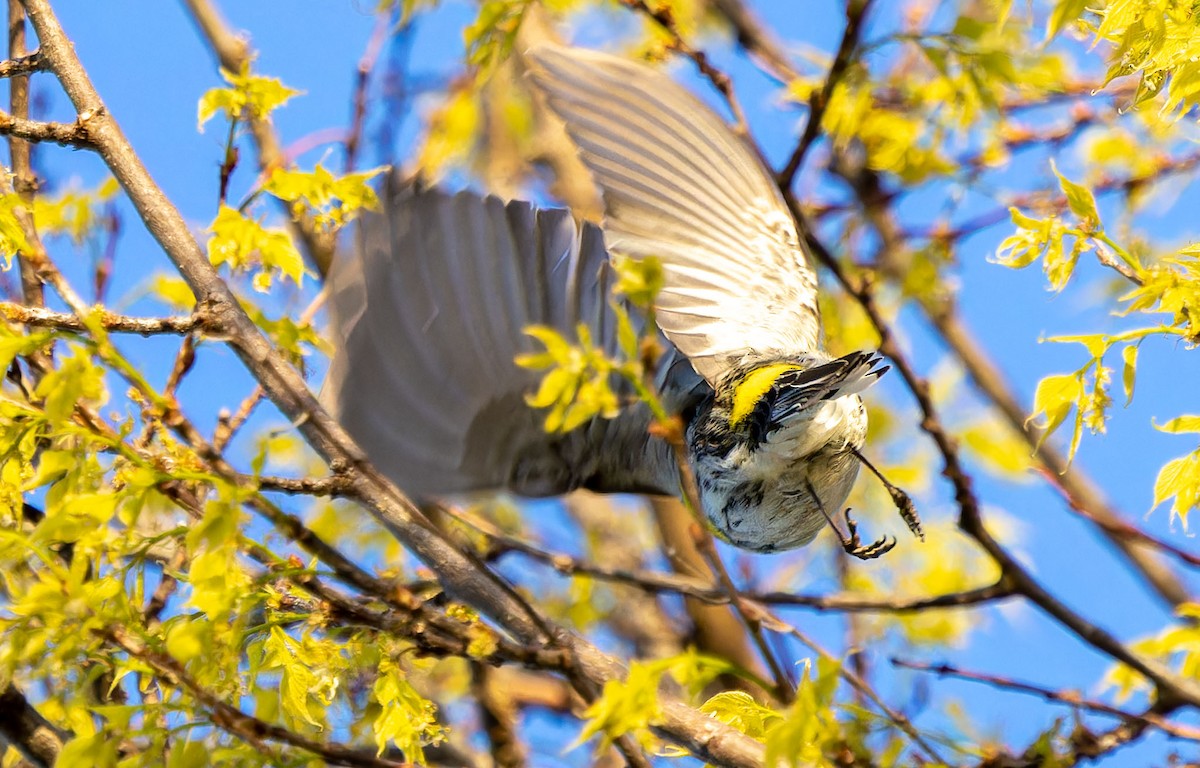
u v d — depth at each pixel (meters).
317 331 8.66
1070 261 7.81
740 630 11.95
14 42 9.33
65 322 7.23
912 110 12.22
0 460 7.20
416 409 8.14
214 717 6.93
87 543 6.65
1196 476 7.82
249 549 7.01
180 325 7.57
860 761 7.10
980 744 7.79
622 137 8.68
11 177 9.12
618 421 8.59
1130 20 7.46
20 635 6.65
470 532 9.16
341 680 7.91
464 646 7.04
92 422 7.14
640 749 6.72
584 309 8.40
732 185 8.76
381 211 8.09
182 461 6.96
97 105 8.09
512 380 8.30
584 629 12.55
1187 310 7.64
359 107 10.98
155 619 8.22
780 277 8.62
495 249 8.34
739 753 7.32
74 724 7.19
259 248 8.71
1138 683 8.89
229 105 8.69
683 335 8.29
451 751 10.29
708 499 8.41
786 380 7.78
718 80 9.47
